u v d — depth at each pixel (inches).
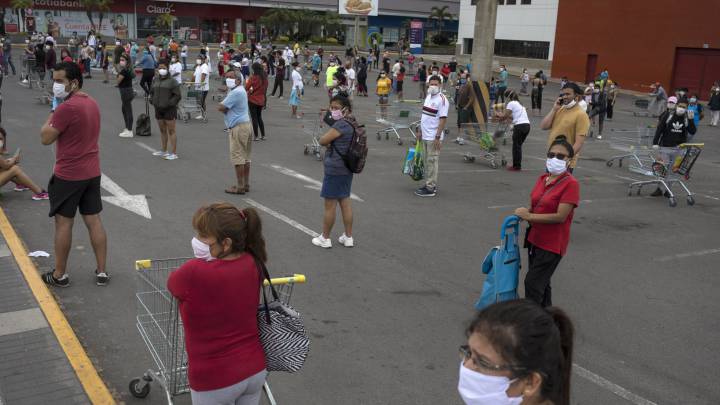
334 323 233.3
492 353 71.2
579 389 197.6
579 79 1797.5
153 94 483.5
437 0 2938.0
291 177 463.2
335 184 303.4
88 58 1125.1
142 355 200.1
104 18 2181.3
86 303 233.5
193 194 396.2
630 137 591.2
